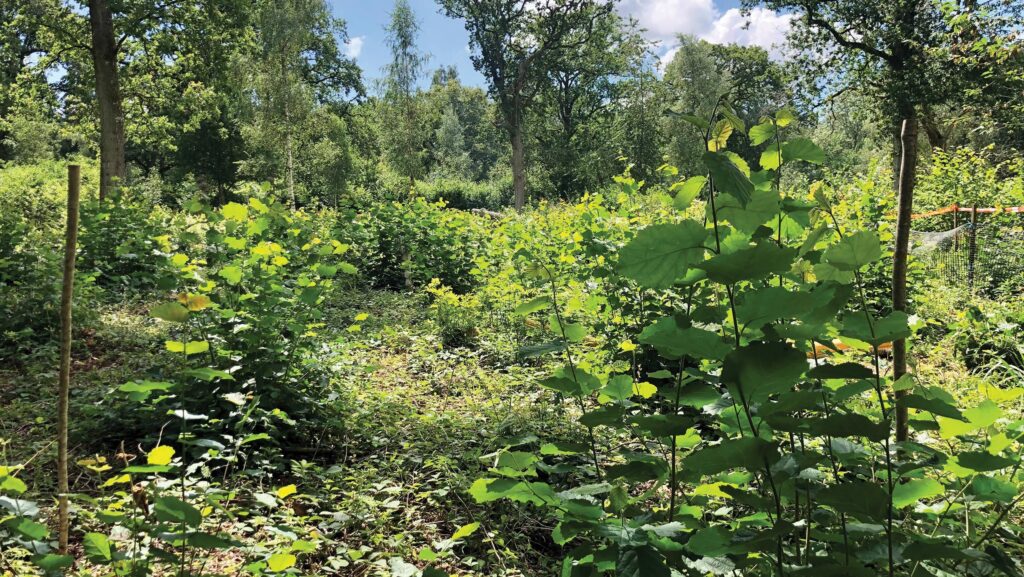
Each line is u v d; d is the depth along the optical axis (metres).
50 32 20.03
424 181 40.75
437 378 5.98
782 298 1.37
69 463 3.73
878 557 1.50
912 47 21.28
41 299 6.55
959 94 19.52
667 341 1.50
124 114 22.44
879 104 22.69
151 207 12.88
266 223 5.06
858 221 6.46
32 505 1.86
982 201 12.71
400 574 2.46
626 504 1.68
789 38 24.77
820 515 1.69
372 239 11.41
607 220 6.52
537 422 4.43
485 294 8.23
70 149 44.94
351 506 3.30
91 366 5.81
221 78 22.23
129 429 4.16
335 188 28.17
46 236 9.10
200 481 3.26
